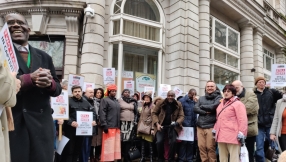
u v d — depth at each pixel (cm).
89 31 821
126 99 611
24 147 183
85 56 810
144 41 951
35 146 188
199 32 1099
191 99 628
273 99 561
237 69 1362
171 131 578
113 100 570
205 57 1080
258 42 1463
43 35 863
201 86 1054
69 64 845
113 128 543
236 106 430
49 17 868
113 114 549
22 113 188
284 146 468
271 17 1692
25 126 188
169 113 585
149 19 1027
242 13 1333
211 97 532
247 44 1398
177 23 1013
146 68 1003
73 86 512
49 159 197
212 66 1165
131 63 973
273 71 598
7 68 151
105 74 739
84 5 846
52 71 230
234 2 1263
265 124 543
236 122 428
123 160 631
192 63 1001
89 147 551
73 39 858
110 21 914
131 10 975
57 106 435
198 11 1091
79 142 494
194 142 640
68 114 454
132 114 598
